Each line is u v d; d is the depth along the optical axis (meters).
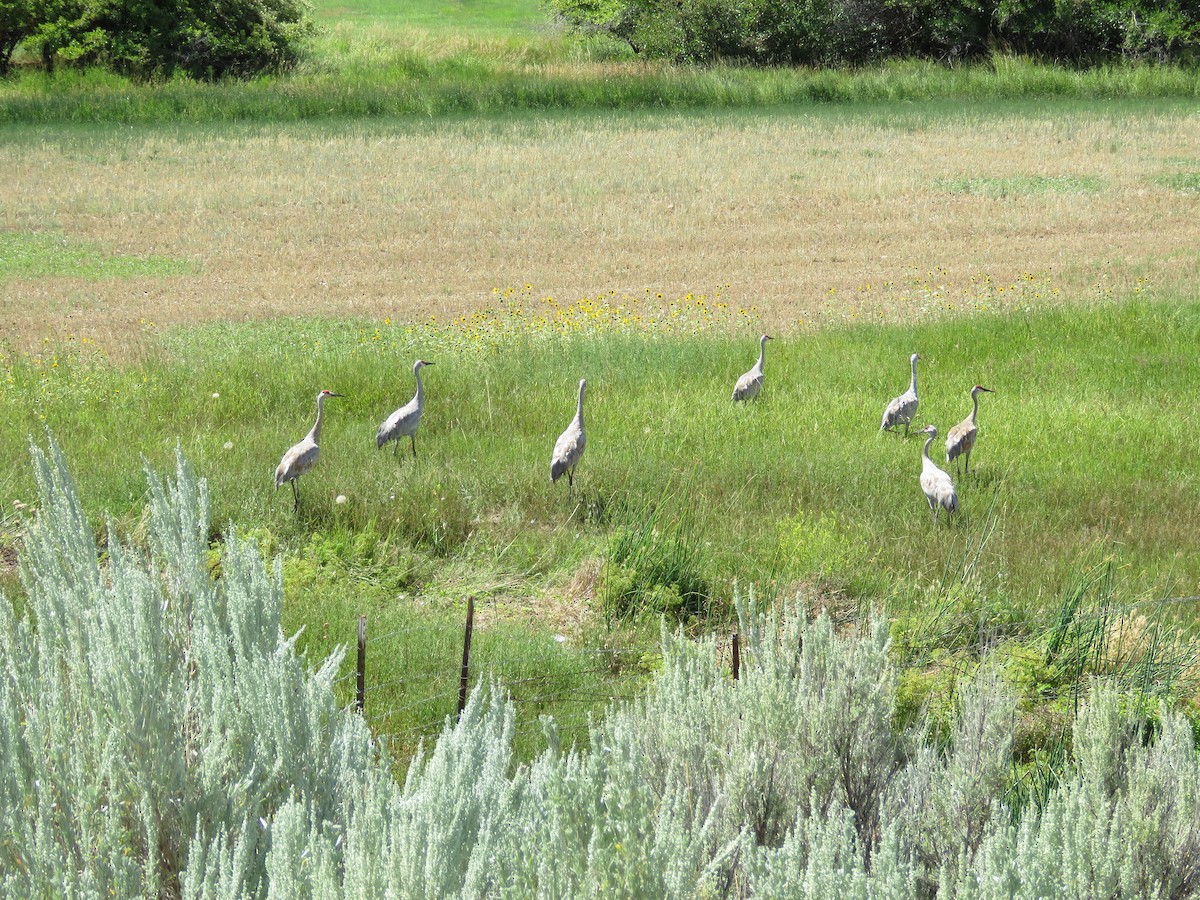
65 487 7.68
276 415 18.14
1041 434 18.09
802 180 41.62
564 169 43.03
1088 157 45.00
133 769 5.94
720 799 6.24
